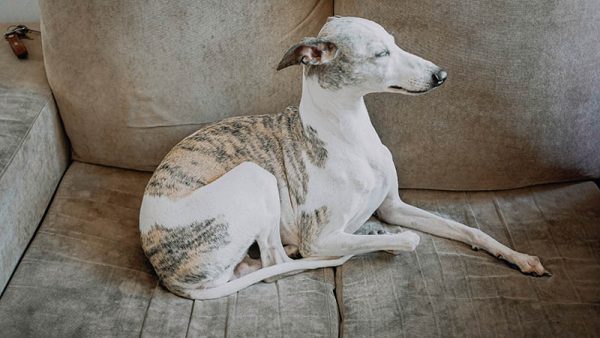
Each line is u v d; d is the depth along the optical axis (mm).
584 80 1702
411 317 1521
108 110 1882
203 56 1812
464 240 1720
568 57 1681
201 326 1516
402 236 1638
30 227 1754
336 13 1800
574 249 1677
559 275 1605
